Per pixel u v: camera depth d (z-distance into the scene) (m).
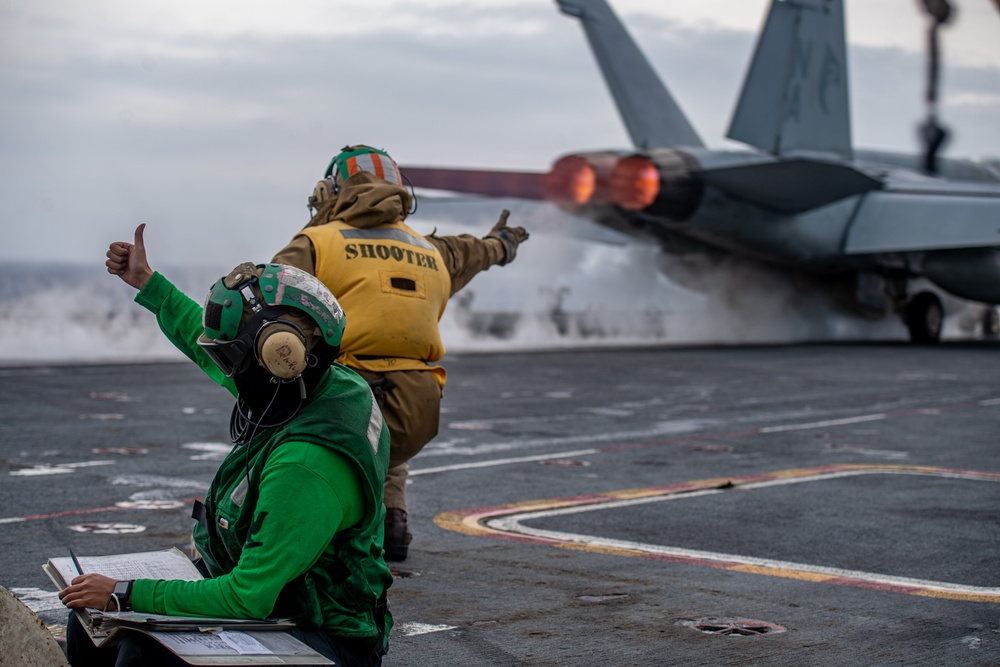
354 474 2.83
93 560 3.10
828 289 27.20
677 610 4.89
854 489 8.12
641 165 20.95
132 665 2.63
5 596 2.71
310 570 2.88
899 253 25.67
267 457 2.84
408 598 5.03
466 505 7.35
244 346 2.79
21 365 16.52
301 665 2.54
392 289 5.23
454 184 22.03
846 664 4.16
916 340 26.52
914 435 11.12
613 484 8.23
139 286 3.52
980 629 4.66
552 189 21.33
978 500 7.72
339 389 2.91
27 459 8.73
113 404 12.26
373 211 5.27
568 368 17.64
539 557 5.89
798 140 25.06
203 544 3.08
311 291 2.86
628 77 24.12
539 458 9.40
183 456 8.98
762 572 5.62
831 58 25.48
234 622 2.71
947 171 32.84
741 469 9.01
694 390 14.96
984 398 14.37
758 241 23.64
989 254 24.92
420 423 5.34
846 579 5.50
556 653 4.24
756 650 4.31
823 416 12.52
